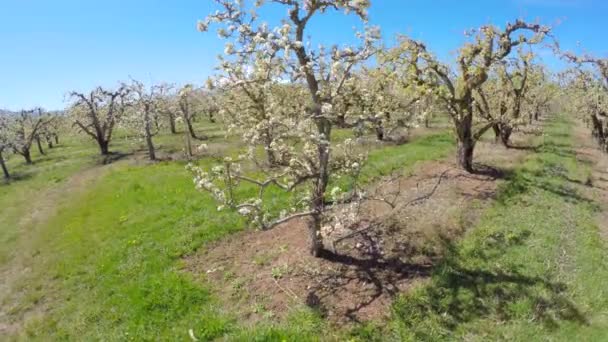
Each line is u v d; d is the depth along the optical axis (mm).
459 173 19609
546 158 22984
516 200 16172
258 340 9414
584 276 11125
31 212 26312
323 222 11672
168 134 56750
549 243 12789
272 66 9891
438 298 10344
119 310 12219
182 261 13969
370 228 13680
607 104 25453
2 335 12852
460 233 13344
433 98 19297
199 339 10070
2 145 41250
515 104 25469
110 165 37812
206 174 10523
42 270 16656
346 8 9805
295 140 12266
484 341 9125
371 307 10250
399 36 18109
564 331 9258
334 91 10922
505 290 10516
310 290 11141
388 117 13570
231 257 13641
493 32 18438
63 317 12938
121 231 18078
